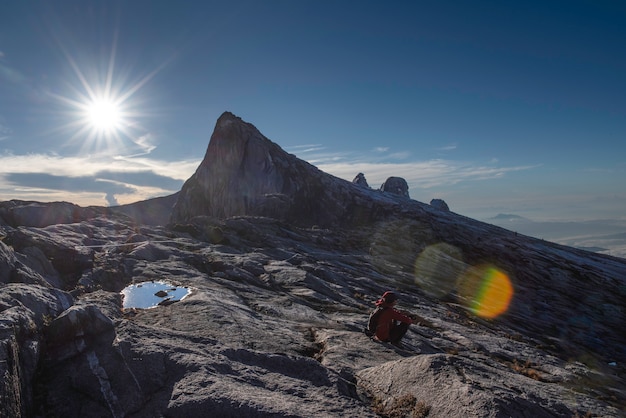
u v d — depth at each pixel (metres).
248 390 7.20
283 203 64.69
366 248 47.09
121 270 16.81
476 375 8.42
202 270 20.11
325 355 10.72
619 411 10.86
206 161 71.75
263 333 11.57
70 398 6.78
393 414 7.56
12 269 10.59
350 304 19.72
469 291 38.34
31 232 17.36
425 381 8.21
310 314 15.84
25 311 7.91
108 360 7.58
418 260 46.12
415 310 23.00
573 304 44.50
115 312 11.58
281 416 6.38
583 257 68.38
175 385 7.16
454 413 7.04
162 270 17.98
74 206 27.92
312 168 76.94
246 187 67.00
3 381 5.69
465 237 64.38
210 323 11.37
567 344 26.47
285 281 21.09
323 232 49.56
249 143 70.50
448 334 18.30
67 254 15.76
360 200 71.75
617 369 23.77
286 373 8.61
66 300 10.15
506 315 31.86
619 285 54.81
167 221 97.94
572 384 14.45
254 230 36.72
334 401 7.52
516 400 7.41
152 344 8.29
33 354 7.19
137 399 6.82
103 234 24.03
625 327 40.22
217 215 66.38
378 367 9.48
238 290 17.47
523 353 17.67
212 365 7.82
